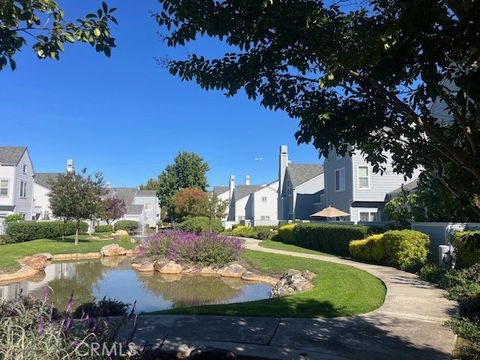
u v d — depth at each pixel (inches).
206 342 229.3
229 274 693.3
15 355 122.7
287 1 141.0
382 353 218.2
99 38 153.6
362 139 167.5
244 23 148.8
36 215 2126.0
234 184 2827.3
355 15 157.6
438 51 100.0
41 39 148.0
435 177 164.1
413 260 546.0
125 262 880.9
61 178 1180.5
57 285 577.9
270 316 293.4
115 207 2022.6
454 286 381.1
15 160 1711.4
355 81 158.2
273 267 680.4
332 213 1090.1
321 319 287.3
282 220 1663.4
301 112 167.2
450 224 539.5
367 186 1119.6
